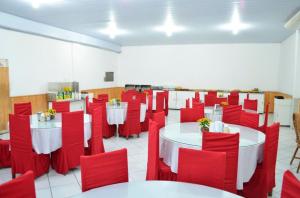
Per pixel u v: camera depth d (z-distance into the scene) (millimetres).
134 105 5828
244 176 2721
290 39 8312
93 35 8969
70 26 7355
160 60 11242
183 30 7676
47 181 3494
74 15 5973
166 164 3053
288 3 4801
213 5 4980
